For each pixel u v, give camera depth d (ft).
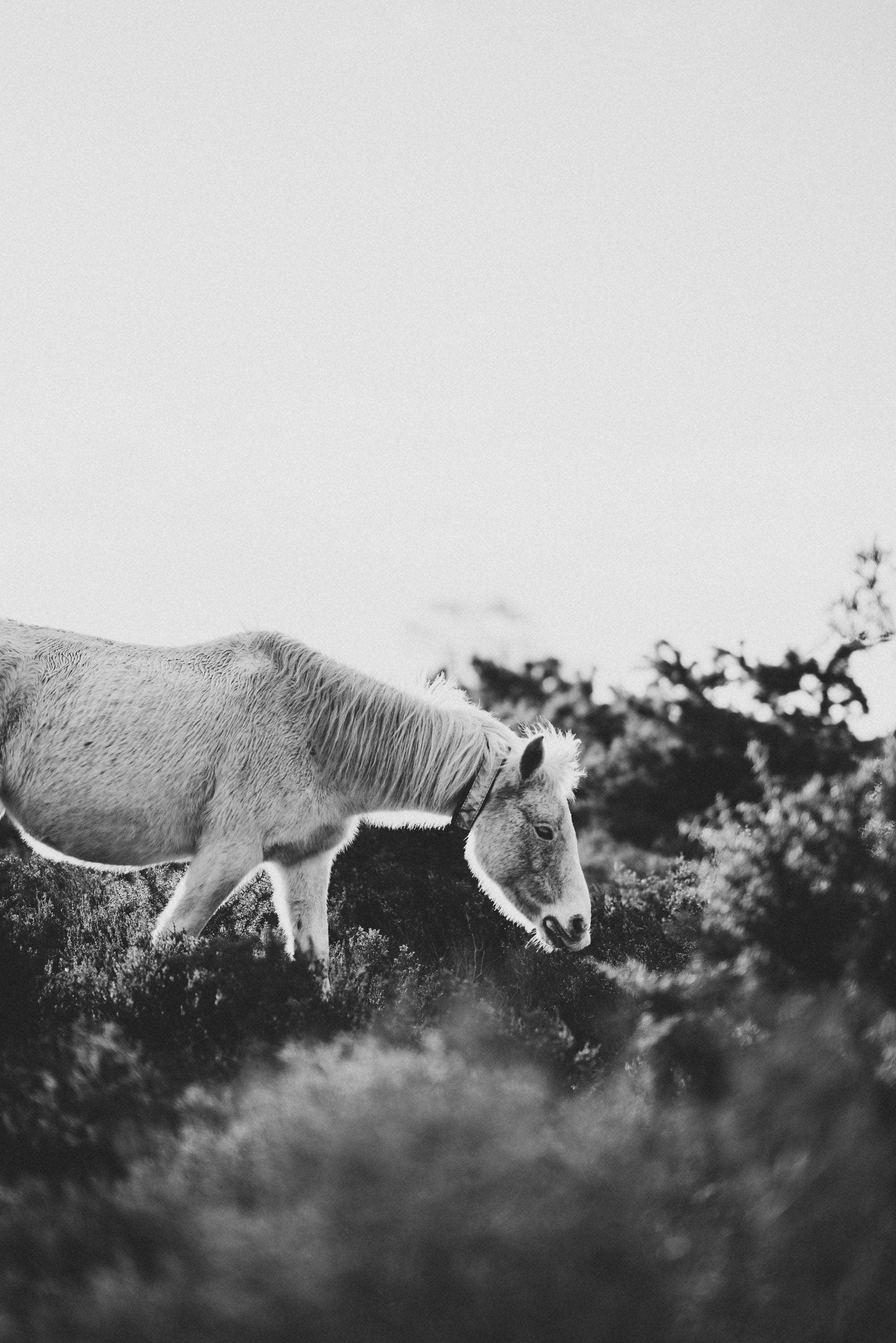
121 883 71.61
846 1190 23.03
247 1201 23.12
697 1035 33.40
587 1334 19.51
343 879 72.74
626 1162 22.95
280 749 56.65
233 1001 41.42
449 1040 34.83
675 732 162.50
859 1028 31.89
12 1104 30.86
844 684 185.16
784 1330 20.34
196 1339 19.79
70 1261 23.24
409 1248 20.30
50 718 55.01
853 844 38.88
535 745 56.95
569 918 57.21
